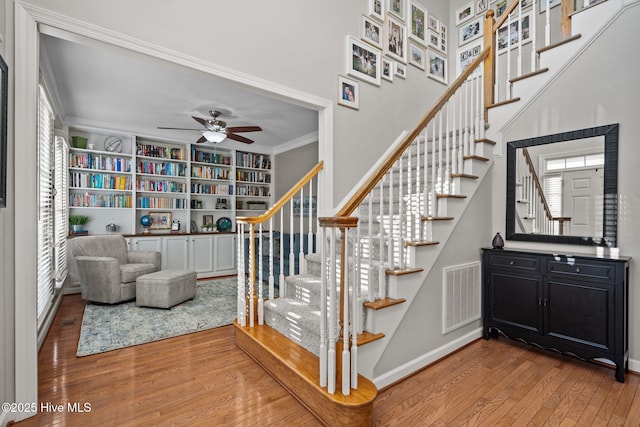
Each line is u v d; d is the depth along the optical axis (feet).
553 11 11.46
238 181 20.99
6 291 5.42
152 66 10.36
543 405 6.18
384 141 11.75
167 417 5.75
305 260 10.02
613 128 7.91
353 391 5.55
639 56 7.61
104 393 6.51
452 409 6.04
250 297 8.71
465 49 14.29
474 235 9.42
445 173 8.89
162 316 11.38
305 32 9.59
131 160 16.93
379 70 11.58
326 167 10.07
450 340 8.59
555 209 8.86
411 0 13.00
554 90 8.97
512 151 9.75
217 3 7.97
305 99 9.52
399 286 7.04
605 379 7.19
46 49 9.30
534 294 8.41
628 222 7.71
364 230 9.61
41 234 9.66
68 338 9.36
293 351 7.14
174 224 18.58
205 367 7.65
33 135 5.70
